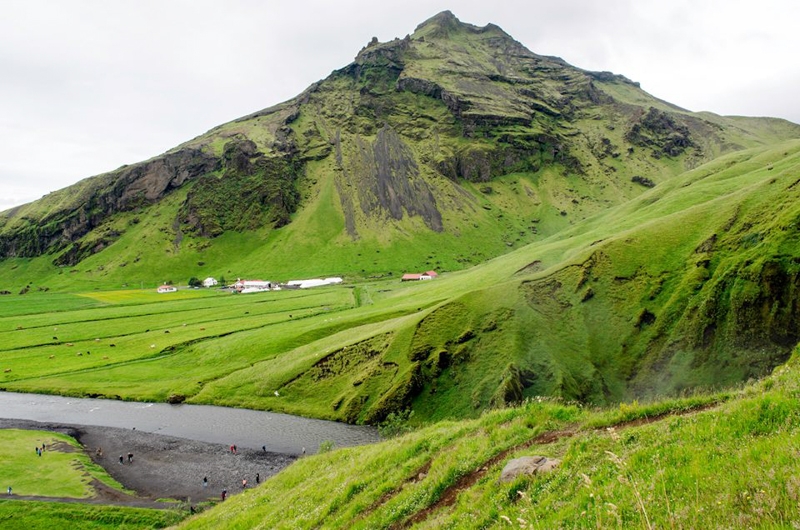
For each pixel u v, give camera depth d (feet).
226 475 250.57
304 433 304.91
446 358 323.57
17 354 481.46
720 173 547.90
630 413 66.44
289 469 136.67
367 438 290.35
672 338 290.15
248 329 517.96
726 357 265.95
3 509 195.00
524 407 86.74
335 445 282.97
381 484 80.38
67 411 356.79
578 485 47.42
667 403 65.31
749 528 28.09
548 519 42.04
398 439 113.09
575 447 58.23
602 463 50.72
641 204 594.65
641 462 45.52
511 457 66.33
